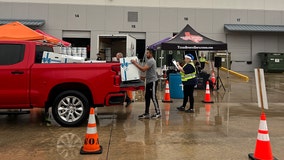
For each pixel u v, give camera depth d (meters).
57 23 26.16
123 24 26.61
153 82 8.08
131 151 5.29
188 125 7.39
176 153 5.21
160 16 26.84
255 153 4.89
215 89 15.09
